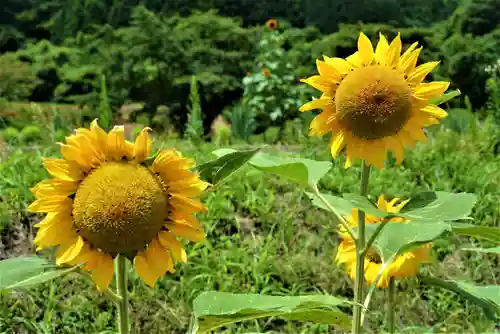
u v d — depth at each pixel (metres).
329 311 1.84
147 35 26.42
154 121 24.27
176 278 3.98
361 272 2.19
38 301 3.62
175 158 1.78
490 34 28.27
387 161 5.77
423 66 2.20
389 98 2.15
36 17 40.06
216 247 4.27
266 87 16.53
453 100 26.45
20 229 4.15
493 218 4.87
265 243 4.38
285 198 4.82
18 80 29.66
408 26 35.47
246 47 28.20
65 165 1.76
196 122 8.84
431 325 3.86
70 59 30.66
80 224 1.74
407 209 1.98
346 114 2.18
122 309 1.78
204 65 26.64
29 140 7.98
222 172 1.82
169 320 3.63
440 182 5.29
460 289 2.28
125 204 1.72
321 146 6.43
